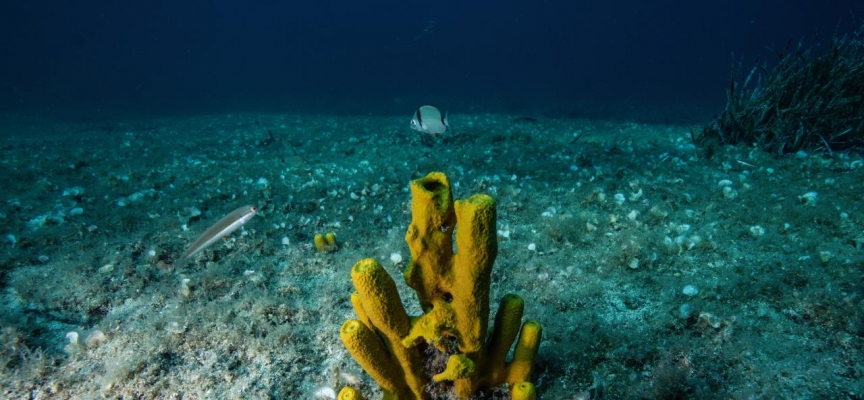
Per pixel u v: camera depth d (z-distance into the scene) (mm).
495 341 462
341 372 558
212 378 584
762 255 720
